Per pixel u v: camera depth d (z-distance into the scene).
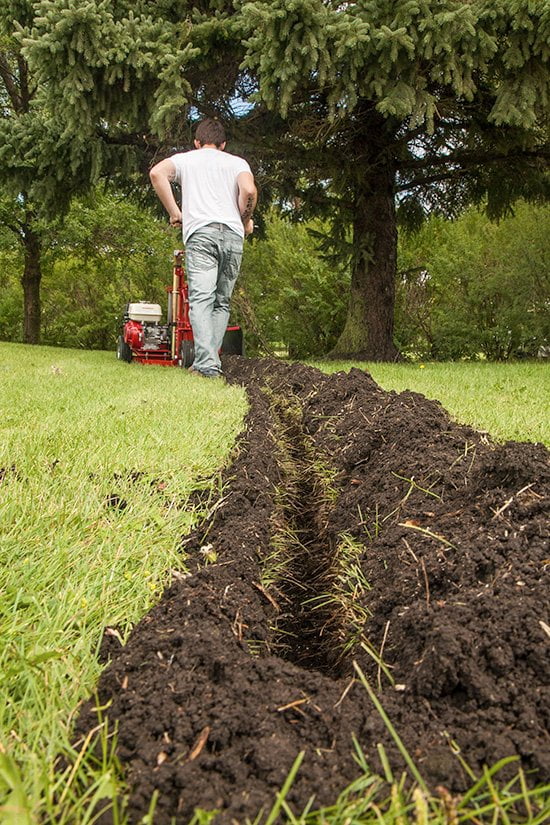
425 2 6.95
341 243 10.91
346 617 1.69
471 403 4.22
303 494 2.88
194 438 2.80
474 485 1.91
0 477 2.18
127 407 3.62
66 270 20.42
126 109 8.23
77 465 2.31
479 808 0.88
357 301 10.92
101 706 1.11
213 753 0.97
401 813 0.83
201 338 6.20
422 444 2.47
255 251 13.98
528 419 3.52
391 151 10.14
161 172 6.11
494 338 12.46
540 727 1.04
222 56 8.25
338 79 7.60
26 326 18.80
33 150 9.31
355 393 3.86
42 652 1.23
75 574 1.56
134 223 18.22
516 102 7.89
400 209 12.65
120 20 8.02
